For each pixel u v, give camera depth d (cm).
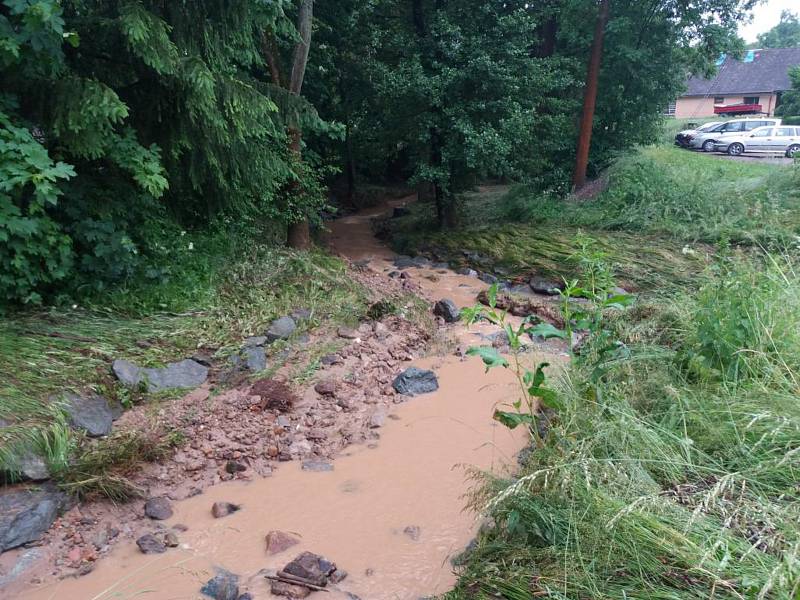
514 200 1472
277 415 538
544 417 492
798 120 3014
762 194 1145
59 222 594
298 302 772
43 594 328
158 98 646
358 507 413
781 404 401
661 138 1919
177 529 388
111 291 624
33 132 559
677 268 948
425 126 1238
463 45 1230
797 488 320
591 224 1259
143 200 669
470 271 1145
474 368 668
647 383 472
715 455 373
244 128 683
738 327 494
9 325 519
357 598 326
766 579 243
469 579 305
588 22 1500
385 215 1831
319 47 1216
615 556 278
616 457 358
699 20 1424
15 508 371
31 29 462
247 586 335
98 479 406
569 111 1530
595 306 489
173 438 472
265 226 992
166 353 571
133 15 548
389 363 676
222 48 709
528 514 319
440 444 500
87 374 488
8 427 401
